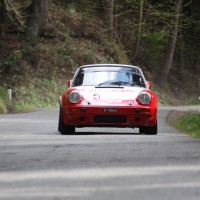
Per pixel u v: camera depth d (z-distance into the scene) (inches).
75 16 6077.8
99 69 1862.7
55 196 692.1
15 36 5442.9
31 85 5064.0
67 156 1135.6
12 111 3624.5
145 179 823.1
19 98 4891.7
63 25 5856.3
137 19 6584.6
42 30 5585.6
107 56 5930.1
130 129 2103.8
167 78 6633.9
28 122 2479.1
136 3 6486.2
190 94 6747.1
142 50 6594.5
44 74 5246.1
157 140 1531.7
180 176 848.9
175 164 987.3
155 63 6628.9
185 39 7106.3
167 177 839.7
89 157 1112.8
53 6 6053.2
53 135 1753.2
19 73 5113.2
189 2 6747.1
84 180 816.3
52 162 1036.5
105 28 6215.6
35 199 672.4
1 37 5403.5
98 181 807.1
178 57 6973.4
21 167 967.0
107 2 6299.2
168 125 2326.5
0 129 2053.4
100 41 6003.9
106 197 684.7
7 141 1537.9
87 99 1748.3
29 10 5521.7
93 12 6318.9
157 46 6717.5
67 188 750.5
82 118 1740.9
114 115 1736.0
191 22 7101.4
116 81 1829.5
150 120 1760.6
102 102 1740.9
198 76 6948.8
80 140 1540.4
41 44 5492.1
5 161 1056.2
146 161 1034.7
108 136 1683.1
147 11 6604.3
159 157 1101.1
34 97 4943.4
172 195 695.7
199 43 7121.1
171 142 1462.8
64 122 1761.8
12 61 5128.0
